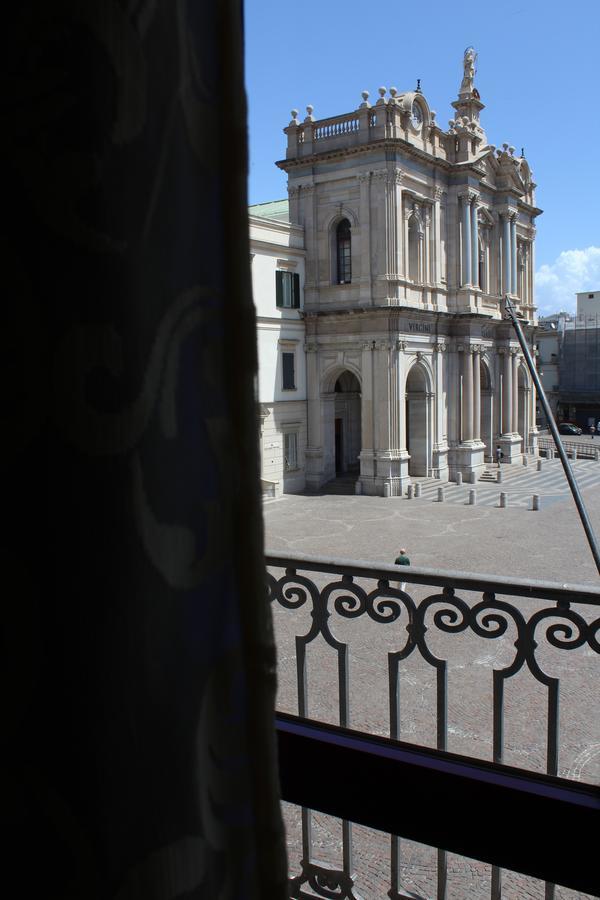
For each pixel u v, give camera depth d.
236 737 1.15
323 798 3.31
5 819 0.95
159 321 1.05
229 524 1.15
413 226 44.22
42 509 0.95
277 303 42.19
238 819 1.16
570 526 33.59
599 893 2.84
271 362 41.84
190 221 1.12
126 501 0.99
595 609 18.39
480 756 11.37
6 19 0.96
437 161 44.88
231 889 1.14
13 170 0.96
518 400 58.72
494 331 53.47
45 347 0.96
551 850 2.90
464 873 8.28
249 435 1.17
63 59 0.95
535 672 3.92
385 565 4.23
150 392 1.03
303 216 43.91
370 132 41.50
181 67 1.10
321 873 5.24
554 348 91.88
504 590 3.88
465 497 42.25
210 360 1.15
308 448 44.75
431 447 46.50
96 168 0.97
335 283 43.66
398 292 42.00
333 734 3.41
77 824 0.95
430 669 14.81
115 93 0.99
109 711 0.97
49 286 0.96
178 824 1.05
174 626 1.05
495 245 53.00
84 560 0.96
